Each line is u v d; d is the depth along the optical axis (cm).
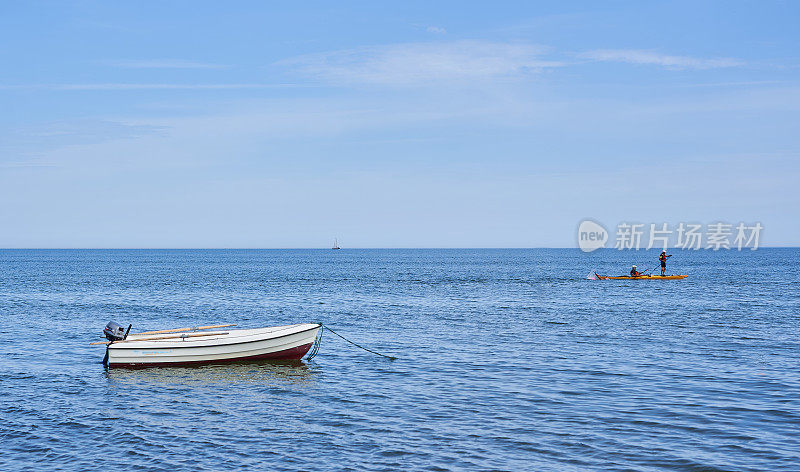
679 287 7200
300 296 6359
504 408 2064
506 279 9388
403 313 4747
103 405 2147
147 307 5250
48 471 1548
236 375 2605
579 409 2042
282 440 1770
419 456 1636
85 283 8469
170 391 2342
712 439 1742
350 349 3167
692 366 2677
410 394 2267
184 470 1555
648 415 1966
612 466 1562
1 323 4162
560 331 3725
